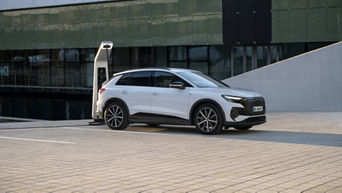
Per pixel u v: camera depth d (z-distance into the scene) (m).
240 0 24.62
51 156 8.31
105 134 11.72
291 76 18.19
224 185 5.91
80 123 14.82
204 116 11.49
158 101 12.08
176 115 11.83
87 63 29.70
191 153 8.55
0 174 6.76
